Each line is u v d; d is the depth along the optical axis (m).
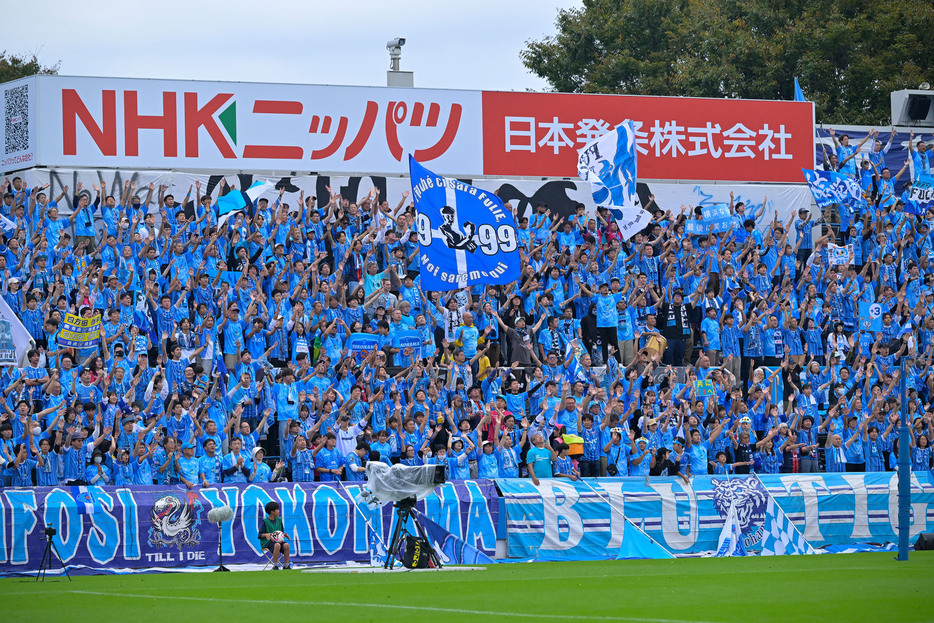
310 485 31.41
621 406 36.53
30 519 28.55
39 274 37.56
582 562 31.02
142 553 29.45
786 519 34.09
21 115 41.34
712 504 33.94
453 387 37.97
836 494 35.16
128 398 33.25
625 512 33.22
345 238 41.19
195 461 31.67
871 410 40.09
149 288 37.59
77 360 35.78
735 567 28.48
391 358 38.59
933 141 51.84
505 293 42.09
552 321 40.47
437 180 39.56
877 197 49.28
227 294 38.06
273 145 43.09
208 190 42.78
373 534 31.19
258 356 37.91
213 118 42.53
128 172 41.88
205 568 29.59
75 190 41.28
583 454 35.50
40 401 33.12
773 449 37.91
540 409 36.81
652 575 26.17
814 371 41.47
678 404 38.03
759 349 42.69
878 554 32.19
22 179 40.72
